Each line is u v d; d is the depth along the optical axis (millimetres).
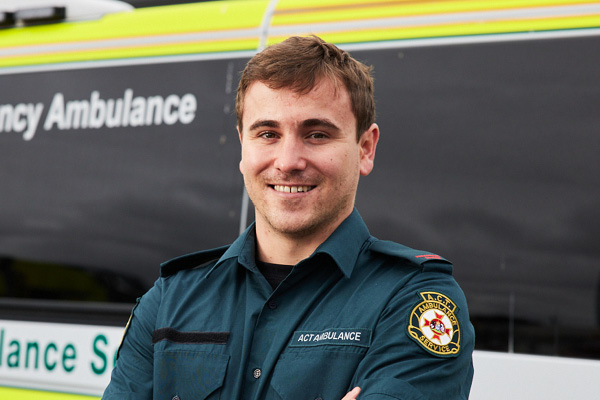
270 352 1497
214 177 2711
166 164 2791
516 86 2348
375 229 2443
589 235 2195
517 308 2258
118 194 2852
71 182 2938
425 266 1541
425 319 1478
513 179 2305
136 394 1608
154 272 2754
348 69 1557
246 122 1570
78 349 2814
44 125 3018
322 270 1558
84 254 2877
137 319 1667
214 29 2795
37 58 3072
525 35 2365
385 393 1406
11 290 2984
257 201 1565
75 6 3068
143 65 2883
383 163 2467
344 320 1496
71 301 2871
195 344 1560
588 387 2156
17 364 2914
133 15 2965
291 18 2689
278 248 1591
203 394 1521
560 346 2201
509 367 2248
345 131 1537
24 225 2994
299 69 1506
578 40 2301
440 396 1440
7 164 3057
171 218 2756
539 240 2250
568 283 2207
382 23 2553
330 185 1524
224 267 1651
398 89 2488
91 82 2959
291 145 1507
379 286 1535
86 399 2773
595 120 2240
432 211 2383
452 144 2395
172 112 2809
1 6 3152
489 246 2307
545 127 2291
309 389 1450
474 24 2434
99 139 2916
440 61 2455
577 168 2236
